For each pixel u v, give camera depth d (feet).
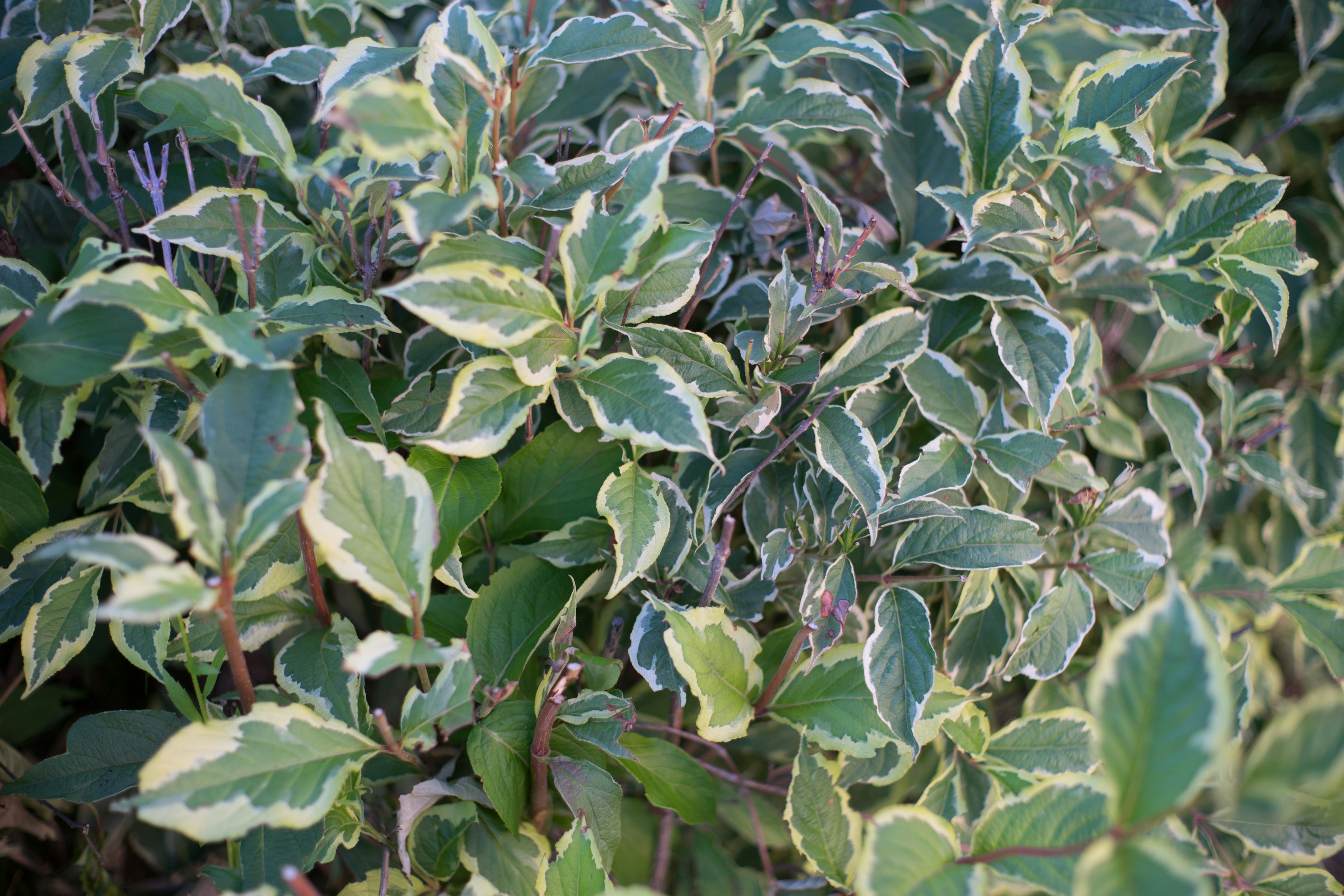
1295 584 2.89
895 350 2.58
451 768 2.56
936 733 2.51
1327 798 2.54
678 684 2.53
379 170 2.45
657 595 2.60
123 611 1.98
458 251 2.33
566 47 2.54
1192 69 2.93
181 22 2.91
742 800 2.77
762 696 2.56
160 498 2.52
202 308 2.25
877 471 2.45
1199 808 2.83
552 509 2.64
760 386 2.51
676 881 2.73
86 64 2.51
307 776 2.19
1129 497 2.68
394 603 2.20
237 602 2.54
